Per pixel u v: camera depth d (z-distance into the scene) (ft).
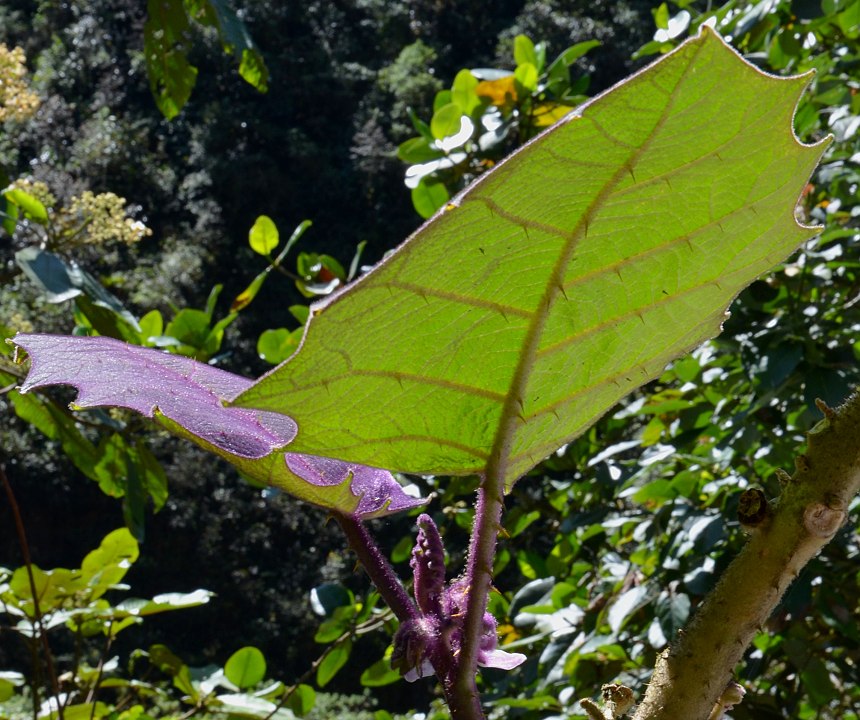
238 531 111.75
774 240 3.65
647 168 3.40
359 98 150.51
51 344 3.99
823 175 15.49
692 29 17.54
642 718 3.65
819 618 14.44
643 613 14.96
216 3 16.49
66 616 11.70
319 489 3.77
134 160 133.59
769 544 3.60
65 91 142.31
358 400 3.57
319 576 111.34
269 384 3.43
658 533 14.40
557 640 14.52
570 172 3.37
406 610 3.78
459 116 17.01
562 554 17.34
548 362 3.69
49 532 109.50
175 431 3.83
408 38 157.28
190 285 122.42
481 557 3.70
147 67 16.72
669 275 3.63
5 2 155.43
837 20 16.70
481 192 3.33
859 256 15.25
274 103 146.20
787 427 15.11
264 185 134.51
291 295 129.90
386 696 93.09
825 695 14.08
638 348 3.78
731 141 3.40
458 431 3.70
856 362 13.16
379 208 139.95
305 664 107.24
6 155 107.04
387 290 3.40
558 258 3.51
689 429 15.78
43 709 12.49
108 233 15.47
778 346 12.85
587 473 17.49
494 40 154.40
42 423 14.11
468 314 3.52
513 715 15.03
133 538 11.84
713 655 3.61
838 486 3.58
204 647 106.73
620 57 131.34
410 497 4.13
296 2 152.46
